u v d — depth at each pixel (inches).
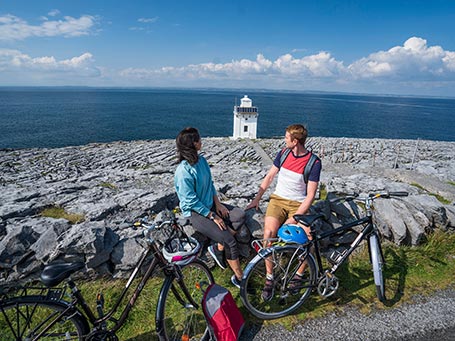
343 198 169.6
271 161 1037.2
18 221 182.9
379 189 278.8
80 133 2586.1
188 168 137.9
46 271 101.3
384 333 133.4
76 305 109.7
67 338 110.0
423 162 673.6
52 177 535.5
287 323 139.1
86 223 162.4
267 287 144.0
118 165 864.9
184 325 134.8
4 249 142.6
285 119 4202.8
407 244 202.1
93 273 151.2
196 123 3622.0
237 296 153.8
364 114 5393.7
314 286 149.0
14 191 279.3
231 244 142.3
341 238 190.2
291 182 157.0
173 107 6008.9
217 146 1300.4
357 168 462.6
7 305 98.8
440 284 169.5
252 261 135.5
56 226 159.0
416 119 4621.1
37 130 2630.4
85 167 814.5
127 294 148.1
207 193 147.2
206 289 127.1
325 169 456.1
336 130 3221.0
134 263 152.3
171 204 246.5
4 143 2057.1
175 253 116.3
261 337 130.6
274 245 142.3
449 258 193.6
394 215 205.5
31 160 869.8
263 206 203.9
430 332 134.3
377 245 163.3
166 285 119.3
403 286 166.9
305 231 149.4
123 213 223.5
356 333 133.4
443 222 212.5
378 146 1194.0
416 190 283.7
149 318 137.6
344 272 177.0
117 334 129.4
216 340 121.6
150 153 1043.9
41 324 105.9
